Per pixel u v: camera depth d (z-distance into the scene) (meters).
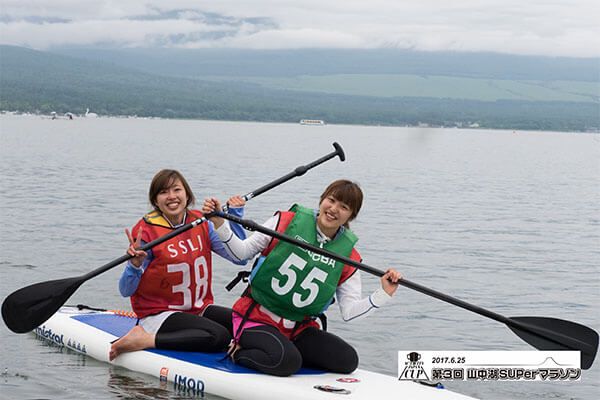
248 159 46.56
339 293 7.40
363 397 6.75
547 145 103.44
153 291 7.80
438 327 10.34
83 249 14.65
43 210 19.94
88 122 158.00
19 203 21.23
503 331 10.26
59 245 14.98
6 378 7.68
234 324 7.48
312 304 7.26
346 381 7.11
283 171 36.88
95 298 11.01
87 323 8.80
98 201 22.27
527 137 153.00
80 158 42.62
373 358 8.97
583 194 32.28
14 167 34.59
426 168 45.25
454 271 14.14
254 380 7.05
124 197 23.48
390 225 19.67
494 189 32.88
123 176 31.55
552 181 39.31
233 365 7.41
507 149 83.50
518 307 11.70
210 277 7.98
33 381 7.60
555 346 7.60
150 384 7.50
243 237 7.73
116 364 7.97
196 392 7.26
